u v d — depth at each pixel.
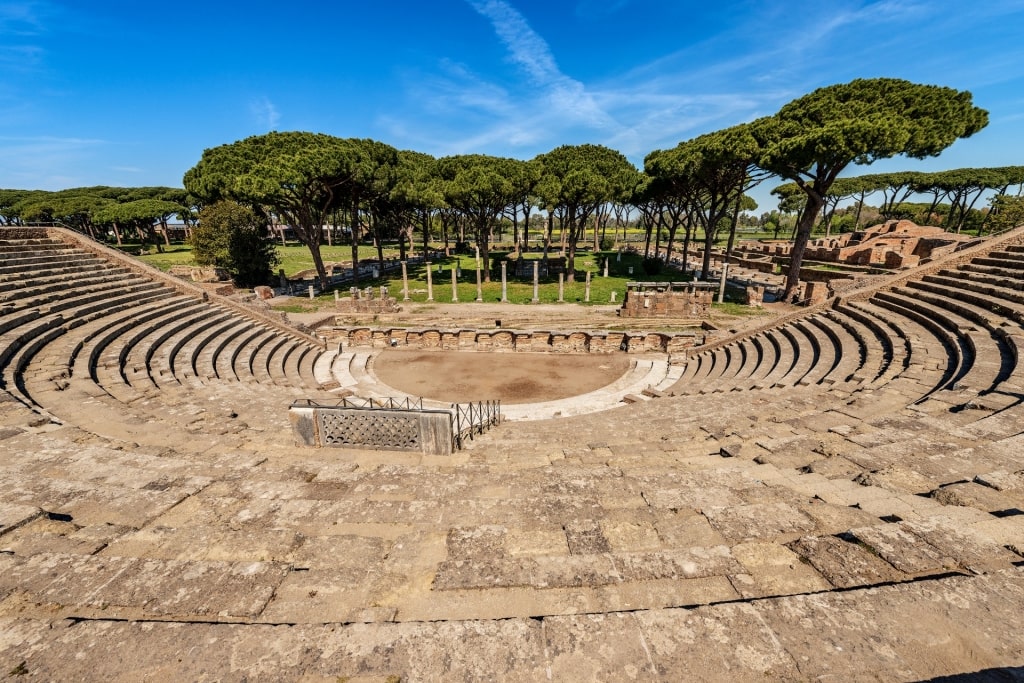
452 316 27.55
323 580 3.57
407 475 6.04
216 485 5.49
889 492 4.97
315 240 36.25
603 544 4.07
